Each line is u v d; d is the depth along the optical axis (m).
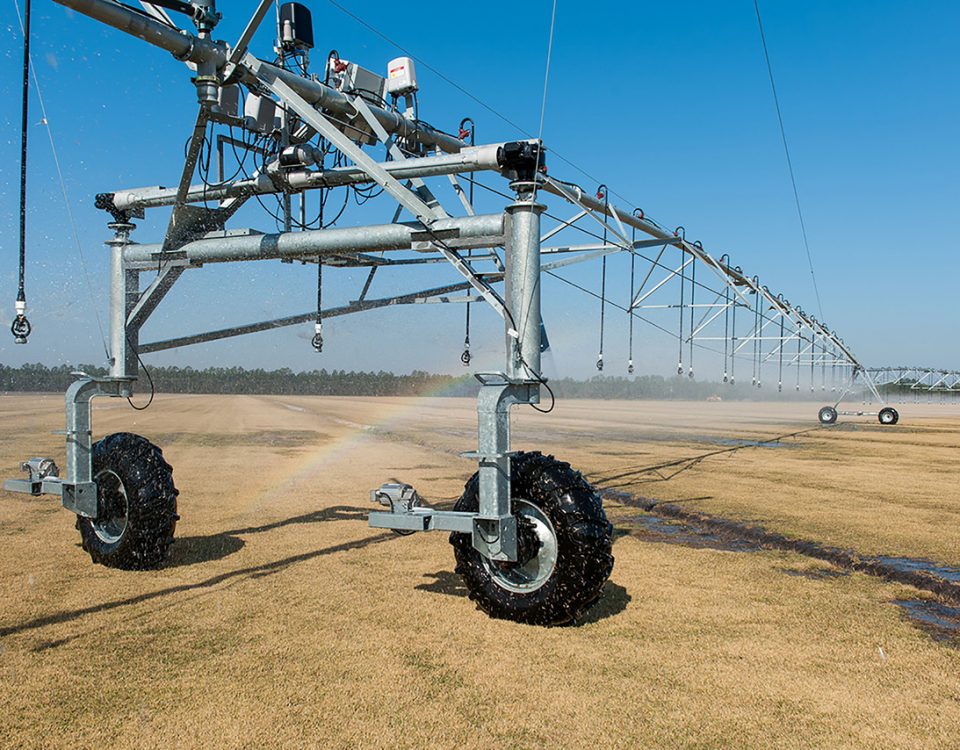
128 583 5.21
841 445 18.42
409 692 3.42
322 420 29.05
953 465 13.81
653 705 3.31
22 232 4.57
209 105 5.16
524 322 4.57
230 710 3.23
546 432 23.42
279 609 4.64
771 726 3.12
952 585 5.26
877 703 3.36
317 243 5.50
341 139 5.21
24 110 4.48
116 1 4.45
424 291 6.25
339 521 7.61
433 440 19.30
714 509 8.60
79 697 3.36
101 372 5.95
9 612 4.56
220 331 6.16
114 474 5.66
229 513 8.09
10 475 11.06
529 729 3.07
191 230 6.00
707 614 4.65
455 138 7.85
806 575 5.73
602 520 4.26
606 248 9.38
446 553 6.17
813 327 23.64
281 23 6.36
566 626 4.35
